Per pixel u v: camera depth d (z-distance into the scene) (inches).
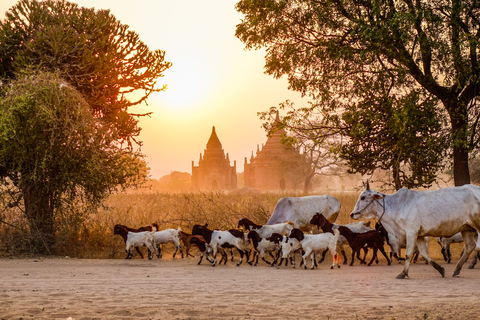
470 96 668.7
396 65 663.1
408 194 430.3
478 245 422.6
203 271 482.3
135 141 749.9
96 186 645.3
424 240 437.4
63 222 657.6
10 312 247.0
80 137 617.6
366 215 437.4
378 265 556.7
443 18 641.6
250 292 327.9
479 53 641.0
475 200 421.1
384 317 243.3
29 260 576.7
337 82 719.7
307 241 512.1
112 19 714.2
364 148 737.6
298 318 240.1
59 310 254.7
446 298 299.7
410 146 658.2
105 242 711.1
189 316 243.9
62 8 706.2
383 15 651.5
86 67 667.4
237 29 770.8
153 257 644.7
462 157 676.7
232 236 545.3
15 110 593.6
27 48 657.0
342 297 305.4
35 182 621.6
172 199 1262.3
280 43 764.0
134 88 735.1
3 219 662.5
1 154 605.6
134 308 263.3
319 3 709.9
